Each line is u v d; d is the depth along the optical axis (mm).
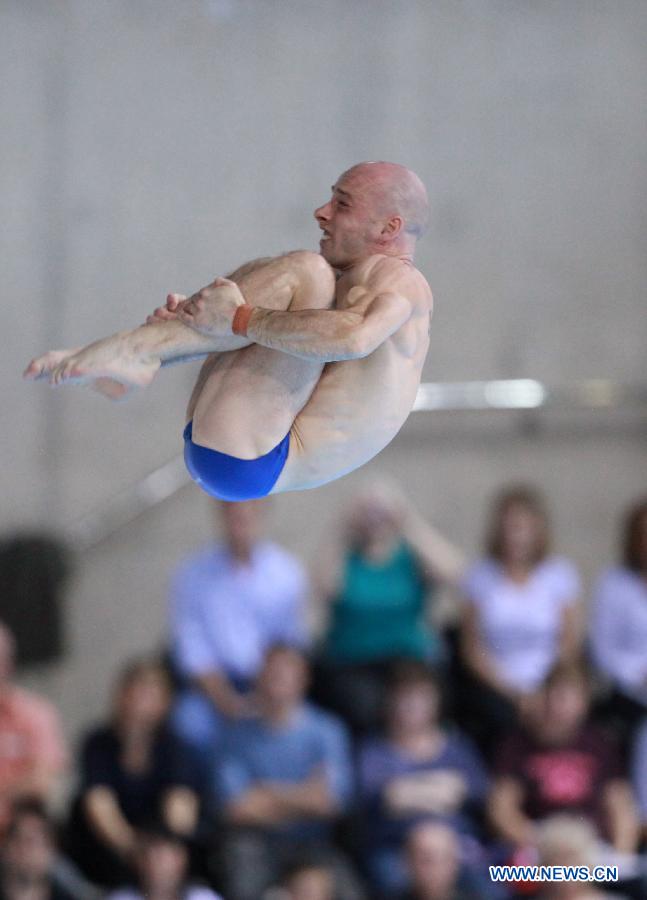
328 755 23109
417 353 10500
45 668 27688
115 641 28266
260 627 25000
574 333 29656
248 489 10219
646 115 29906
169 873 21500
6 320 28578
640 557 25578
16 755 23703
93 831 22484
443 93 29516
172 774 22984
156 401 28703
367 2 29375
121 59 28938
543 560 25641
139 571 28469
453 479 29219
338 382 10344
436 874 21188
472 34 29562
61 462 28531
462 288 29453
